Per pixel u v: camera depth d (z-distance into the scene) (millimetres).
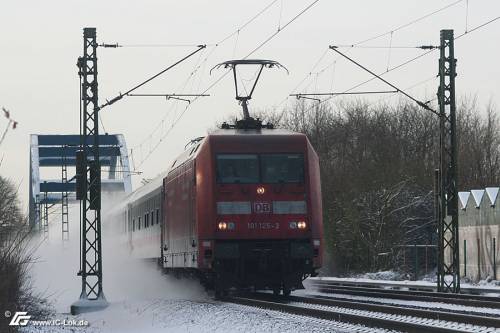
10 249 26047
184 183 37844
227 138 34375
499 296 37938
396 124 99125
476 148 97312
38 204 109062
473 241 59156
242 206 33844
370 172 77062
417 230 72438
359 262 73500
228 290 37000
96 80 40219
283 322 24750
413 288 50719
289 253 33969
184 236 37562
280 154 34344
